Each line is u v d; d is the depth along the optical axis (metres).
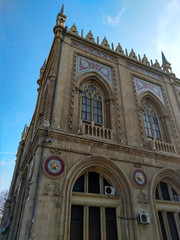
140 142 13.55
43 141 9.77
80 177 10.73
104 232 9.45
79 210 9.66
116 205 10.50
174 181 13.34
